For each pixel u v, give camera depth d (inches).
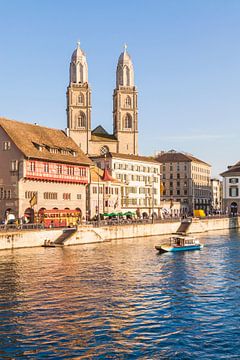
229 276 2208.4
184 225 4985.2
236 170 6756.9
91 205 4849.9
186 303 1674.5
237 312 1556.3
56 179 4160.9
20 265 2452.0
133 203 5856.3
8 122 4097.0
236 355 1190.3
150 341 1285.7
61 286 1940.2
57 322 1441.9
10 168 3882.9
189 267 2485.2
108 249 3223.4
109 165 5575.8
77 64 6889.8
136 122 7032.5
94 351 1216.8
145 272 2306.8
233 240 4089.6
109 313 1540.4
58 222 3993.6
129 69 7066.9
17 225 3201.3
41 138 4303.6
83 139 6761.8
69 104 6756.9
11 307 1609.3
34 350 1221.7
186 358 1173.1
